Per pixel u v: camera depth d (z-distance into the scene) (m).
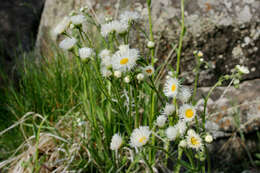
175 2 0.60
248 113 0.55
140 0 0.62
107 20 0.44
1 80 0.77
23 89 0.64
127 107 0.50
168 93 0.37
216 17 0.58
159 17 0.60
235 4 0.59
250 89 0.58
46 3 0.77
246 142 0.56
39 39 0.76
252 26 0.58
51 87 0.63
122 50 0.37
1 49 0.82
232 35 0.58
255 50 0.59
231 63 0.59
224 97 0.57
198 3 0.59
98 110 0.47
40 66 0.69
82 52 0.39
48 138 0.50
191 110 0.36
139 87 0.48
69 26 0.42
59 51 0.67
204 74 0.60
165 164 0.45
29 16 0.87
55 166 0.48
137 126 0.44
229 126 0.55
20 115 0.62
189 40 0.58
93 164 0.46
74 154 0.46
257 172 0.53
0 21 0.85
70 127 0.54
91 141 0.47
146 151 0.42
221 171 0.55
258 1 0.59
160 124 0.39
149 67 0.38
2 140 0.59
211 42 0.58
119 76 0.39
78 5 0.68
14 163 0.51
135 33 0.60
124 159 0.46
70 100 0.60
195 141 0.35
